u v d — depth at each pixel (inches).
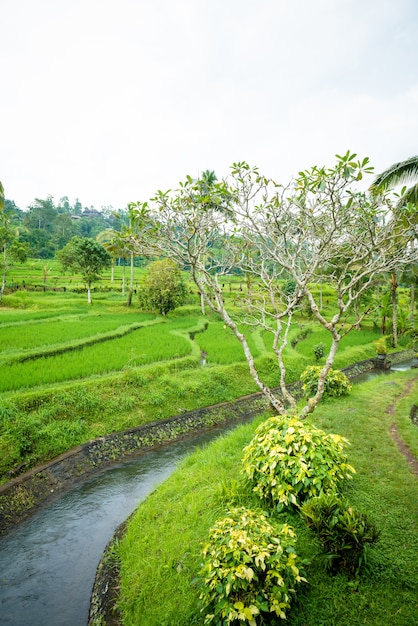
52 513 324.2
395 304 1094.4
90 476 388.8
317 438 254.5
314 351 780.6
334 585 183.0
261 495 247.9
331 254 302.7
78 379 543.5
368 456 313.9
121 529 290.8
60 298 1590.8
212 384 598.9
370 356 943.0
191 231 306.0
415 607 168.7
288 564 167.6
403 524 222.5
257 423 418.6
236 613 153.6
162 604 195.3
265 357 734.5
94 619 210.1
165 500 298.5
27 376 521.0
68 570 255.3
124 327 952.3
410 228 281.9
